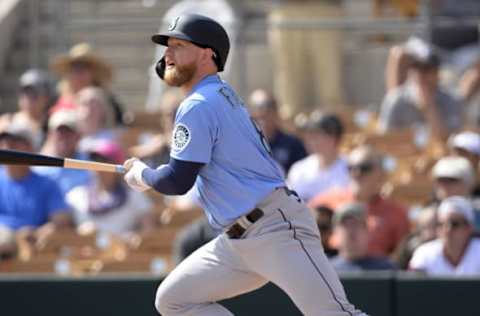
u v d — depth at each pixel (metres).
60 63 41.47
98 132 38.97
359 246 30.81
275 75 44.97
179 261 31.47
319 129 36.03
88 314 29.84
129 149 39.38
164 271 33.00
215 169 21.02
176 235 34.25
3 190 35.84
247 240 21.11
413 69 39.22
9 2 50.34
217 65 21.30
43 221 35.81
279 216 21.08
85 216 35.59
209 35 21.09
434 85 39.16
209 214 21.41
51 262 33.34
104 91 41.06
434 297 28.98
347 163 35.56
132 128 42.59
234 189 21.00
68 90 41.22
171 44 21.23
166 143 38.44
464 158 35.56
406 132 39.31
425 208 33.78
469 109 42.47
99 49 48.97
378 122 42.09
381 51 46.06
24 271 33.22
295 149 37.44
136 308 29.75
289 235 21.05
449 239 30.72
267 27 44.81
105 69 41.72
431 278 29.02
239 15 45.62
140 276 29.88
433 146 38.78
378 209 33.66
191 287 21.84
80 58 41.12
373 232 33.44
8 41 49.50
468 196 33.38
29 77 40.75
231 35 44.78
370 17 46.97
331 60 43.72
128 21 45.81
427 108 39.03
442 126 38.91
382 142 39.25
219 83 21.22
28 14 50.81
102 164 21.39
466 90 42.69
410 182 36.56
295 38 43.66
